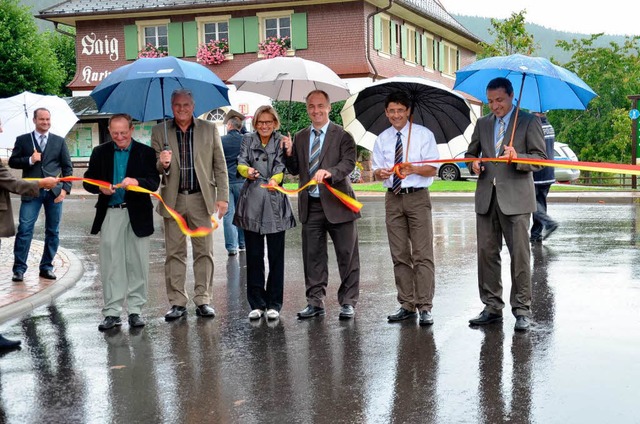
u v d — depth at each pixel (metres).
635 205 19.95
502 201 6.95
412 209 7.29
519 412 4.89
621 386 5.36
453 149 7.61
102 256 7.41
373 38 33.19
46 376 5.86
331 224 7.56
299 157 7.59
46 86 42.03
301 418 4.85
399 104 7.16
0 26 40.53
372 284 9.47
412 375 5.69
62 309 8.36
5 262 11.36
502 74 7.27
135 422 4.84
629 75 42.91
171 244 7.73
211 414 4.96
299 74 7.59
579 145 43.78
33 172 9.62
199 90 8.08
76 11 35.06
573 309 7.77
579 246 12.26
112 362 6.21
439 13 41.53
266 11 33.53
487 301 7.24
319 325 7.33
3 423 4.87
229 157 11.91
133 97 8.08
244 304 8.44
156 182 7.42
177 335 7.05
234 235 12.15
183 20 34.72
